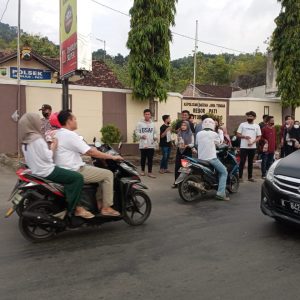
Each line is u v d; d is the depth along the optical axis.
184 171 8.26
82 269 4.69
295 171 5.89
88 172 5.75
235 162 9.32
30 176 5.45
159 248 5.44
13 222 6.55
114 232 6.11
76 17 10.15
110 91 14.38
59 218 5.54
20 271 4.61
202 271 4.67
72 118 5.84
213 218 7.04
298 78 17.64
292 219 5.78
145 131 11.18
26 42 24.56
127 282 4.35
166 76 14.57
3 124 12.68
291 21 17.42
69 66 10.78
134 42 14.07
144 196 6.57
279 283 4.37
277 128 17.30
